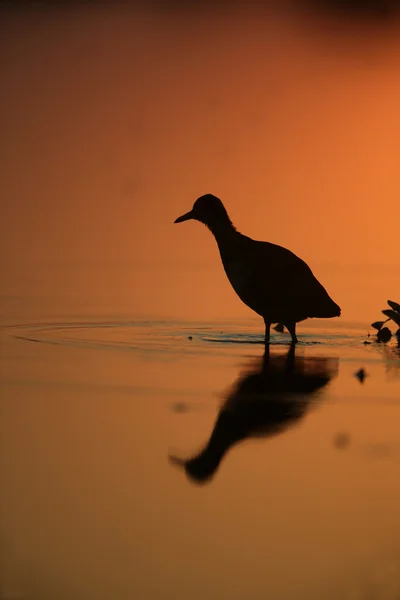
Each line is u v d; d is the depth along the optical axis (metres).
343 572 5.96
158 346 12.45
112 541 6.29
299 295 13.49
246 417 8.99
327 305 13.65
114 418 8.80
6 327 13.44
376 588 5.83
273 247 14.05
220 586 5.75
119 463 7.62
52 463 7.57
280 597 5.71
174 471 7.49
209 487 7.21
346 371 11.22
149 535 6.42
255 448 8.12
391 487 7.29
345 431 8.63
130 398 9.55
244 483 7.32
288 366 11.41
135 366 11.06
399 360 12.02
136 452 7.90
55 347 12.08
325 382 10.58
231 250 14.31
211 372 10.91
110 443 8.09
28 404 9.19
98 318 14.30
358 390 10.21
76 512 6.69
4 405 9.13
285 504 6.95
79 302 15.45
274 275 13.63
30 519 6.59
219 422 8.80
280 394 9.94
